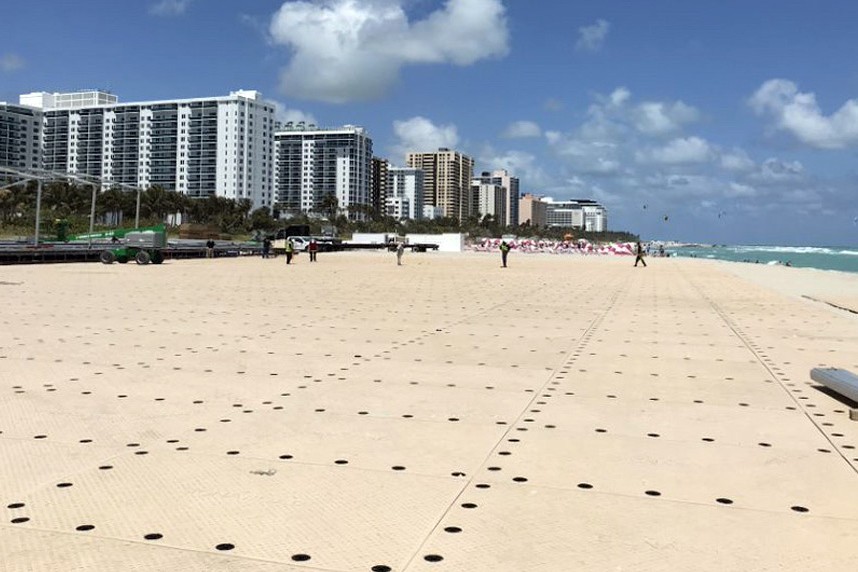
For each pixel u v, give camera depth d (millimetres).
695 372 10328
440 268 44344
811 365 11016
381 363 10742
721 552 4285
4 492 5156
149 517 4727
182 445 6379
